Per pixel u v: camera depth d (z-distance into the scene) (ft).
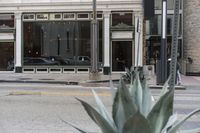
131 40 106.63
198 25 104.73
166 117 12.13
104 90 69.77
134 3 105.40
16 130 33.71
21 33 109.60
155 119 11.93
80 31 108.47
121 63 107.14
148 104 12.82
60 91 66.28
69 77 95.35
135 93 12.80
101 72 107.24
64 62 108.99
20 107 46.60
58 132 32.91
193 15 105.09
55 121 37.73
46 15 109.09
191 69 105.40
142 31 104.94
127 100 11.99
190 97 59.36
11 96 57.31
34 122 37.27
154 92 65.72
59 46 109.19
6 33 110.01
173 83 15.62
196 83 84.64
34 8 108.47
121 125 11.96
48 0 107.86
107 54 107.04
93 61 88.89
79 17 108.27
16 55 109.70
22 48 109.60
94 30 89.76
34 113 42.29
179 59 109.81
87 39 108.06
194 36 105.09
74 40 108.68
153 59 109.09
